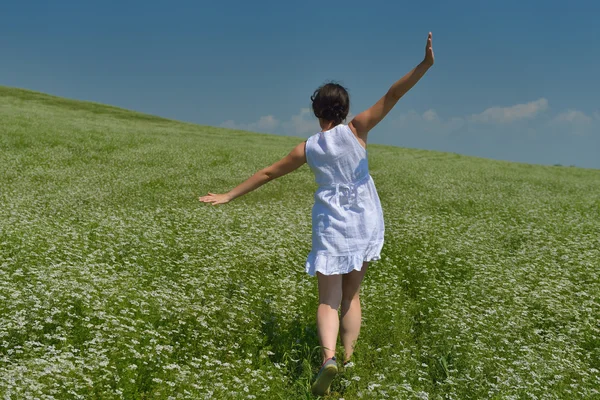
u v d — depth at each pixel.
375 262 8.14
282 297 6.04
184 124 51.66
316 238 4.30
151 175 18.45
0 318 4.82
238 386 4.09
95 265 6.91
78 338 4.89
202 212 11.37
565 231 11.71
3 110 38.06
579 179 31.47
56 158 20.88
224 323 5.37
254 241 8.98
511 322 5.69
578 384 4.43
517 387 4.19
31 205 11.70
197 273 7.02
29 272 6.31
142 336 4.87
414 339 5.46
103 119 44.97
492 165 36.38
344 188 4.26
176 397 3.87
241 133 48.81
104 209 12.19
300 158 4.39
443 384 4.32
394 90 4.18
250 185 4.52
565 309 6.30
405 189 19.12
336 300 4.27
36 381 3.75
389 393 4.07
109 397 3.88
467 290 7.14
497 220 13.27
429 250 9.24
